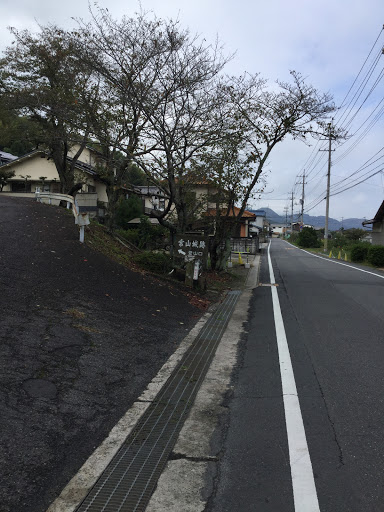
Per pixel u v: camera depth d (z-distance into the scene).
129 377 4.93
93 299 7.37
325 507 2.70
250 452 3.39
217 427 3.85
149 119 11.30
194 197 15.55
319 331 7.58
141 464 3.21
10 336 4.93
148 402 4.36
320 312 9.40
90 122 12.17
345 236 56.28
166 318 7.93
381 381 4.99
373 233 36.16
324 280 15.95
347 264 24.95
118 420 3.91
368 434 3.68
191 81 11.09
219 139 12.48
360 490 2.87
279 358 5.96
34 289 6.81
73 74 12.63
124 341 5.99
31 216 13.09
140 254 12.09
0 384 3.90
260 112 14.22
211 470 3.14
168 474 3.09
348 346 6.54
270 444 3.51
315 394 4.61
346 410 4.18
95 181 30.70
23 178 28.48
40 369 4.42
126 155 12.61
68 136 14.09
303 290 13.20
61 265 8.60
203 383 4.99
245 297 11.89
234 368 5.57
